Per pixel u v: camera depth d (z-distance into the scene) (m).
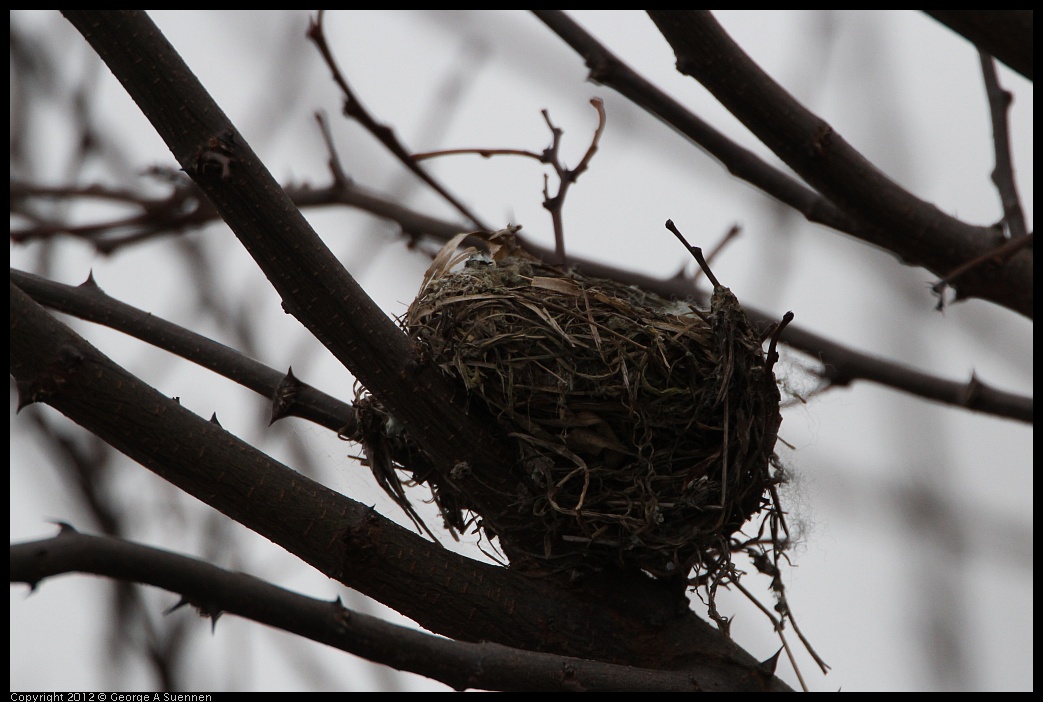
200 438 4.79
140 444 4.68
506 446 5.62
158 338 6.05
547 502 5.60
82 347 4.54
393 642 4.22
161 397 4.73
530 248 8.11
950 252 6.32
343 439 6.05
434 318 5.97
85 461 6.57
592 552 5.63
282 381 6.00
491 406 5.60
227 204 4.65
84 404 4.54
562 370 5.75
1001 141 6.93
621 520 5.52
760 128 5.98
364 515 5.14
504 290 6.07
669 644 5.61
